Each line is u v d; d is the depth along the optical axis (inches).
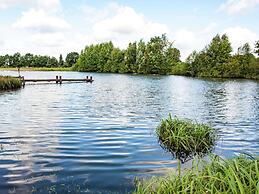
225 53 3213.6
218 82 2273.6
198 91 1432.1
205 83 2117.4
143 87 1643.7
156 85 1820.9
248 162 219.6
